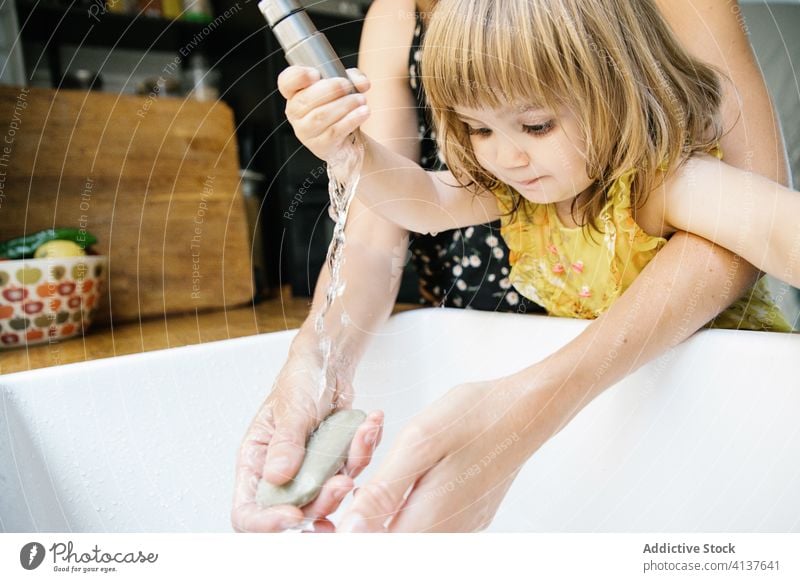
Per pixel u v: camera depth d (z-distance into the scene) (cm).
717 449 44
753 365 43
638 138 52
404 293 92
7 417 43
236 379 54
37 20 96
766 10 77
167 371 51
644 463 47
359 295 61
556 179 54
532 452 39
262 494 40
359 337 59
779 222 44
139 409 49
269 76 100
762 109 57
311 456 42
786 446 42
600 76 50
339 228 54
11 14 94
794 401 41
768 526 42
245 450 44
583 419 51
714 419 44
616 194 56
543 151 52
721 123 56
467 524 37
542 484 53
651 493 47
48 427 46
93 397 48
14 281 68
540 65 48
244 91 103
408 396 60
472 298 76
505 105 50
